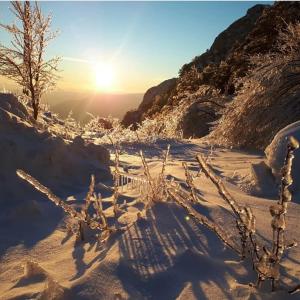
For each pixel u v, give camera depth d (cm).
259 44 2530
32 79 1284
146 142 1201
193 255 258
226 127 1155
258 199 430
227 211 346
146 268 250
